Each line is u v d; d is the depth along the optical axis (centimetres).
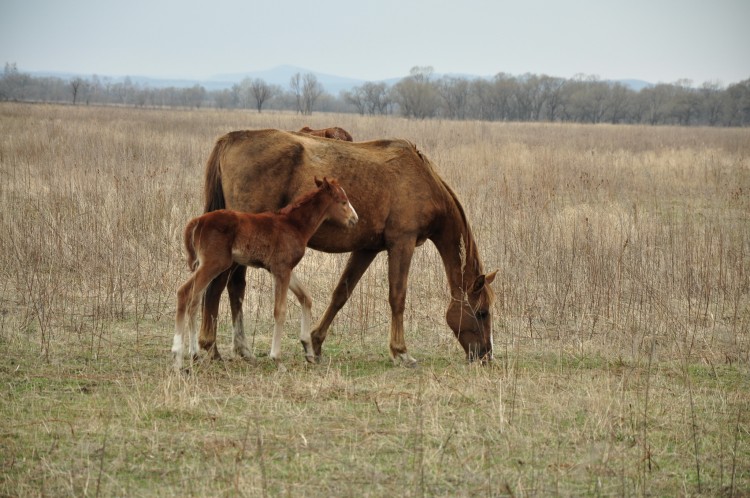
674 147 5781
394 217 1384
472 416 1068
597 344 1488
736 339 1517
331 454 932
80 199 2316
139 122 7581
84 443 930
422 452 923
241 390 1149
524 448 977
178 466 888
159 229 2050
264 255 1248
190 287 1197
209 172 1370
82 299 1606
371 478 873
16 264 1684
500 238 2084
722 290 1814
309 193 1283
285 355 1382
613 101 18462
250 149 1330
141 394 1104
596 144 6197
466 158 3978
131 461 897
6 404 1052
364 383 1223
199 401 1078
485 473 898
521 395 1172
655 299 1656
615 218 2439
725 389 1264
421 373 1299
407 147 1429
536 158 4116
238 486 834
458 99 17225
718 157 4506
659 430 1067
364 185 1359
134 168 3073
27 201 2316
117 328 1460
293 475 875
